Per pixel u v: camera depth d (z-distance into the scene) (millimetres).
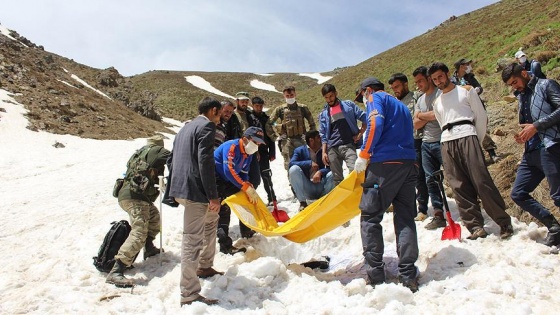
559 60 11750
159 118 52969
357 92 6543
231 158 5590
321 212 5145
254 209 5773
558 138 4699
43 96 36062
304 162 7430
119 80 61375
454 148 5301
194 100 80562
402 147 4664
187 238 4441
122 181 5762
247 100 8016
